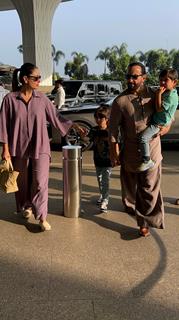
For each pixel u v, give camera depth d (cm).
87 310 357
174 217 583
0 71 2675
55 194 695
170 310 358
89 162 962
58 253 466
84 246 484
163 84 474
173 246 485
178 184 761
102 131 581
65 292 385
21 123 511
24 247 482
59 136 1078
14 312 354
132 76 469
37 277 413
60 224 552
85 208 618
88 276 414
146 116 476
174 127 1137
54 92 1708
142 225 507
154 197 494
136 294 382
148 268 430
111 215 587
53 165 937
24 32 3884
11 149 520
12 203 641
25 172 538
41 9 3803
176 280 406
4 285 398
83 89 1811
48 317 347
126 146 492
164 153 1116
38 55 3878
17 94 510
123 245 486
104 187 596
